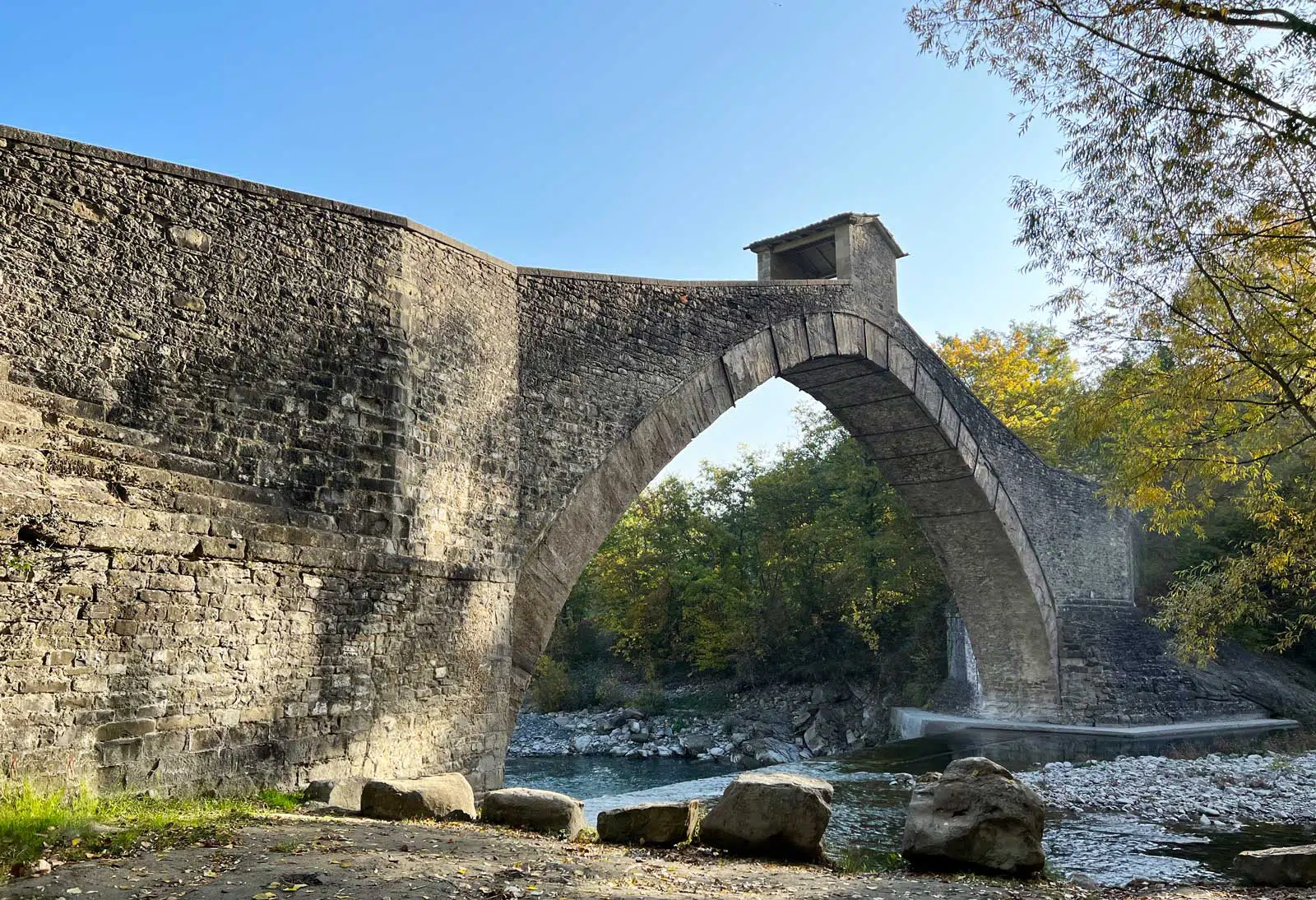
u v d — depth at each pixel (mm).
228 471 8844
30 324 7660
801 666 32938
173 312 8680
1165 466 13102
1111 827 10797
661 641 37125
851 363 18859
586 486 12922
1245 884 7156
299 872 5543
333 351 9953
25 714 7043
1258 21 8672
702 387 14883
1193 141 9727
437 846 6559
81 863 5539
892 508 31141
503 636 11664
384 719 9953
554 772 24859
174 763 7984
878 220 19656
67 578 7422
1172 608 16750
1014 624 23766
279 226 9688
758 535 35344
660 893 5539
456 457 11211
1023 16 9703
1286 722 22781
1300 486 15352
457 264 11555
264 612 8891
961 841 6859
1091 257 11133
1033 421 32938
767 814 7094
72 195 8133
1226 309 11180
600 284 13664
